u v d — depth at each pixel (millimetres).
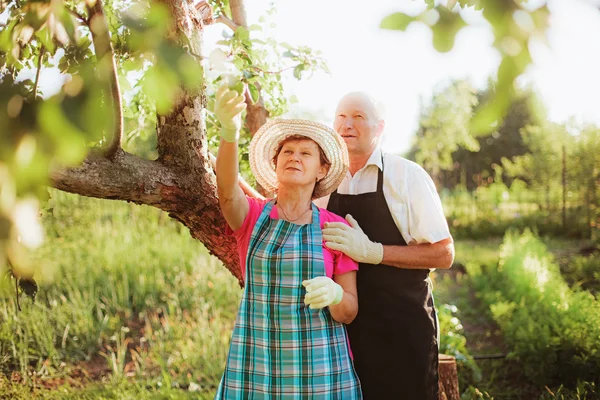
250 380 2082
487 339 6137
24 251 805
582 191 12523
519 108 22672
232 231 2373
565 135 13422
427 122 17547
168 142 2385
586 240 11820
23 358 5258
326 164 2346
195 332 5660
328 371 2076
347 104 2609
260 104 3328
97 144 2166
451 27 896
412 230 2594
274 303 2088
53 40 1139
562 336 4809
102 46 1005
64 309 6090
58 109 815
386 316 2510
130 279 7059
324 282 1995
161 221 9609
